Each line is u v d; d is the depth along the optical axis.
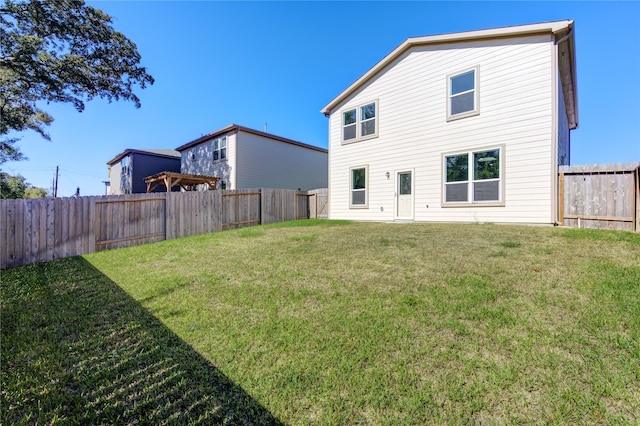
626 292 2.95
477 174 8.54
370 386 1.88
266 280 4.08
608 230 5.95
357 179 11.70
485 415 1.62
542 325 2.50
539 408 1.65
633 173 6.12
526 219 7.68
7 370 2.18
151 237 8.05
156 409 1.78
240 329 2.73
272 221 12.07
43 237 6.21
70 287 4.18
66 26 11.01
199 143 19.02
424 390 1.83
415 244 5.62
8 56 10.80
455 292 3.26
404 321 2.71
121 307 3.36
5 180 21.41
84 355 2.38
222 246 6.74
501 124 8.12
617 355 2.06
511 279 3.53
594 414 1.59
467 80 8.81
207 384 1.98
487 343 2.29
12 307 3.43
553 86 7.41
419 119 9.80
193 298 3.54
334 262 4.76
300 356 2.25
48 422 1.69
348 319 2.80
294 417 1.68
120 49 12.82
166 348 2.45
